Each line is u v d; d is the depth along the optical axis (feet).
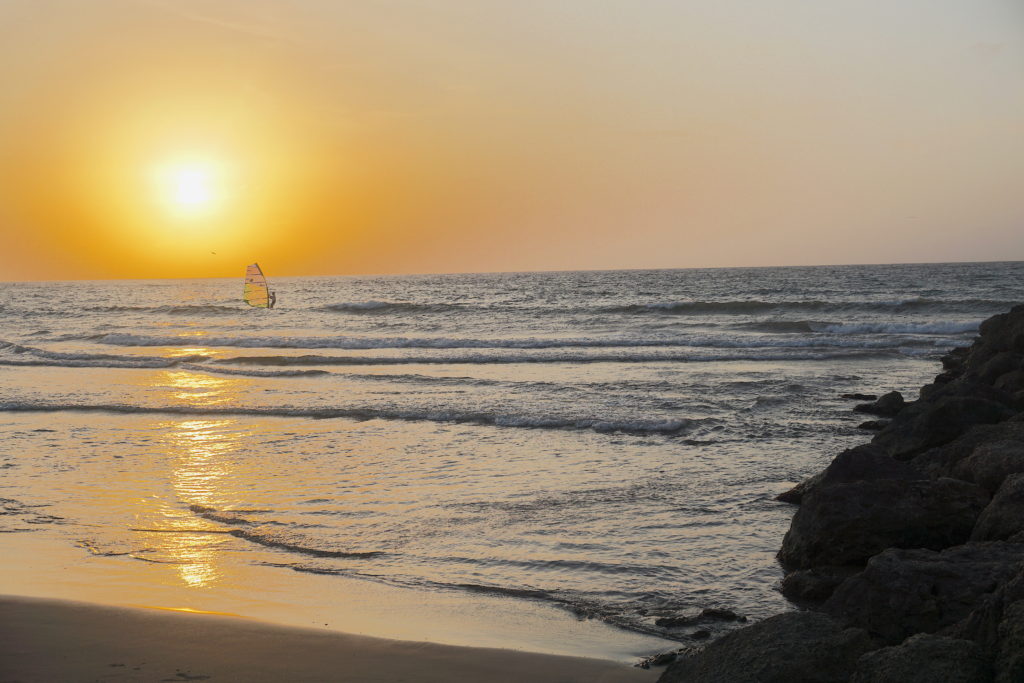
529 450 52.24
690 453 50.70
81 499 41.88
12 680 20.44
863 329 139.44
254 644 23.25
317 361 107.45
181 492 43.09
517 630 25.26
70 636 23.62
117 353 127.03
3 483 45.44
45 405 73.31
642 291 293.84
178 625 24.66
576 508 38.73
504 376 91.45
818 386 80.48
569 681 21.09
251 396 77.71
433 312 211.41
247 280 240.32
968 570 22.71
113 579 30.12
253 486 44.11
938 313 175.01
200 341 138.72
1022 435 36.45
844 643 17.47
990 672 15.49
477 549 33.19
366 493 42.24
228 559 32.48
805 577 27.91
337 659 22.29
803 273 464.65
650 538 34.14
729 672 17.48
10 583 29.63
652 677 21.33
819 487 31.17
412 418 64.39
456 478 45.09
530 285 387.14
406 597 28.19
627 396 73.61
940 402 44.32
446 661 22.25
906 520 28.91
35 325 198.70
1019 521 26.00
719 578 29.55
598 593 28.32
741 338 130.41
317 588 29.14
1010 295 225.35
